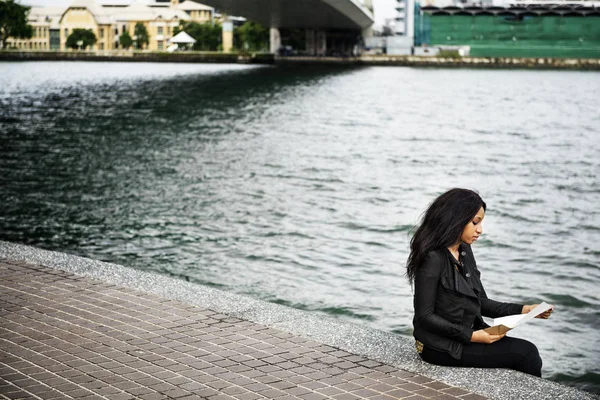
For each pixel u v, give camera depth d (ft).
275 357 17.74
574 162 102.73
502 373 16.71
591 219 63.77
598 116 172.24
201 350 18.17
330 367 17.12
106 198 66.44
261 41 506.07
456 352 16.80
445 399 15.39
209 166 88.22
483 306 17.61
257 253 47.96
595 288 42.65
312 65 441.27
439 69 402.93
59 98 195.21
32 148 104.78
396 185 79.46
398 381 16.31
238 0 226.38
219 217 59.11
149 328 19.84
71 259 27.53
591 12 419.54
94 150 102.73
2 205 62.64
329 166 91.45
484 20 433.89
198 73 329.93
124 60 499.51
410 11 617.21
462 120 158.81
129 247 48.85
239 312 21.26
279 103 187.52
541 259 49.32
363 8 298.76
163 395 15.48
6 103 181.57
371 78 305.53
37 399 15.25
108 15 647.97
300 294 39.32
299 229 55.52
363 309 36.86
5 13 481.05
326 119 153.69
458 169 93.81
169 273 43.04
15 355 17.80
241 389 15.81
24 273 25.68
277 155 99.96
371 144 116.26
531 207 69.41
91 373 16.69
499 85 273.75
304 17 304.09
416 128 142.00
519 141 126.21
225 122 144.56
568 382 28.60
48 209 61.05
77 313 21.17
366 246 50.72
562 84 283.79
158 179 77.87
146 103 184.03
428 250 16.57
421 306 16.70
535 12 424.87
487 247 52.44
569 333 34.12
